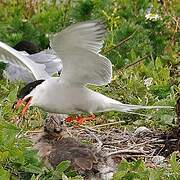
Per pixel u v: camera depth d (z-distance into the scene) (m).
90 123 15.06
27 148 12.57
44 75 12.91
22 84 15.91
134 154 13.80
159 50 18.11
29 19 19.00
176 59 17.72
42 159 12.82
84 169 12.40
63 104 12.52
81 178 11.90
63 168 12.13
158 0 20.17
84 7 18.59
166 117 14.88
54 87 12.43
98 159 12.67
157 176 12.09
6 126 12.13
